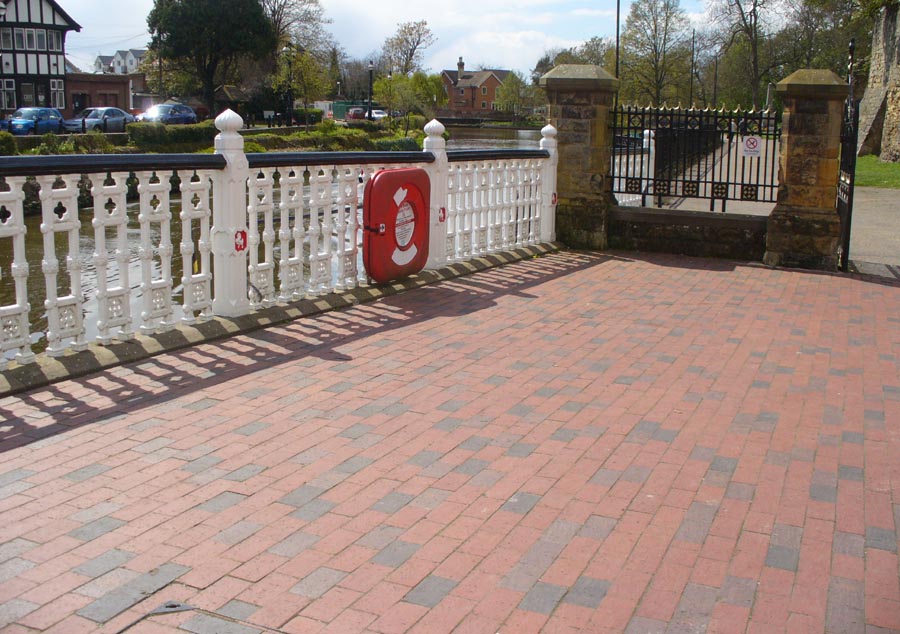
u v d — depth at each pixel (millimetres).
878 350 6477
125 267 5699
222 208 6316
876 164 31375
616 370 5855
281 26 72000
